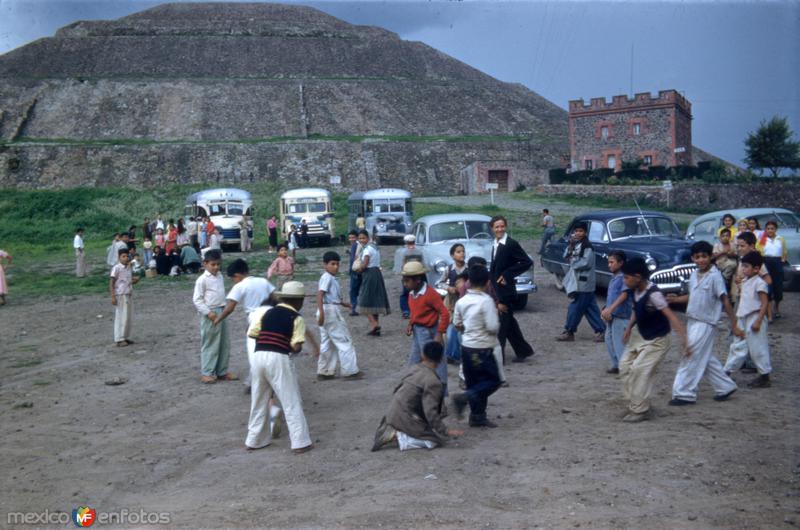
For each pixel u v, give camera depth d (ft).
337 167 231.09
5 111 264.52
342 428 26.25
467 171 222.48
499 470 20.65
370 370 35.68
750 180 158.51
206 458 23.73
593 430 24.08
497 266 34.32
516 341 35.40
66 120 263.70
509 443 23.20
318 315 33.63
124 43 358.84
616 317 31.55
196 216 120.16
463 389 30.01
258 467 22.45
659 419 24.90
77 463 23.68
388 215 119.85
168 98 290.15
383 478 20.65
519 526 16.71
